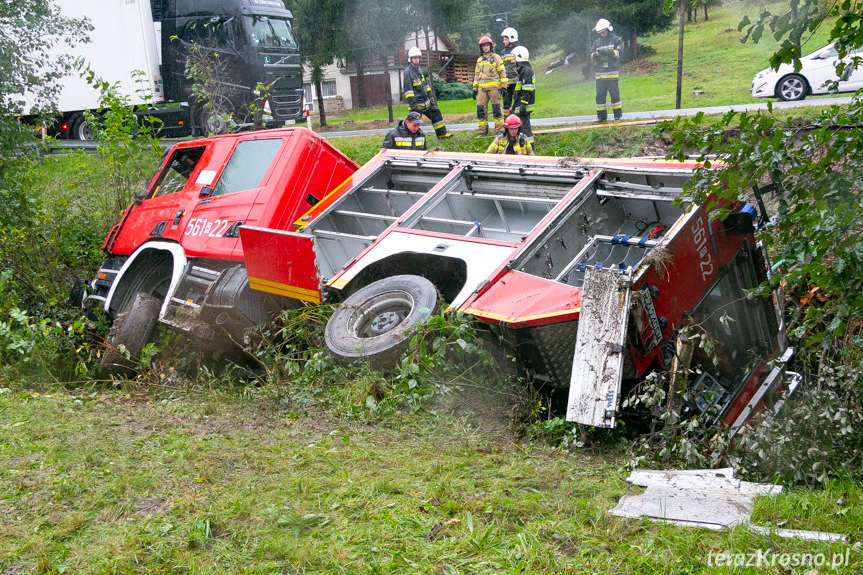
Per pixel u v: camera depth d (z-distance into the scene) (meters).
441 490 3.96
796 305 6.86
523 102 13.27
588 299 5.23
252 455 4.52
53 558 3.32
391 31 24.59
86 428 5.08
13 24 10.53
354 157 14.57
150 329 7.64
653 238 6.75
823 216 4.07
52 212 11.09
